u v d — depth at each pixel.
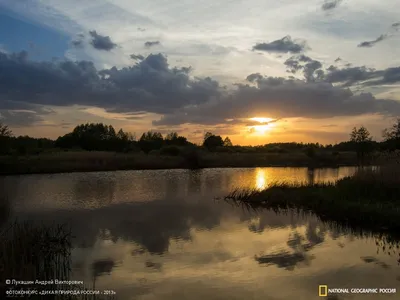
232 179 40.06
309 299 8.45
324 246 12.84
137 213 19.39
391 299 8.43
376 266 10.67
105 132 114.00
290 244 13.13
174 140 108.62
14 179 38.59
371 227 15.55
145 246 12.88
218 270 10.41
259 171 53.25
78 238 13.91
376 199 18.52
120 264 10.93
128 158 59.19
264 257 11.59
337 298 8.52
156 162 59.44
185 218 17.98
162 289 9.06
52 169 48.22
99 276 9.94
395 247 12.64
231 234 14.66
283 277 9.86
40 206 21.58
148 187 31.80
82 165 51.84
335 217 17.47
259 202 23.05
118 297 8.59
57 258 11.36
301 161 74.38
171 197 25.59
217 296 8.63
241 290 8.98
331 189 22.94
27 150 62.38
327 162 75.00
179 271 10.34
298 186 26.78
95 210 20.31
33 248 10.49
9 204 22.31
